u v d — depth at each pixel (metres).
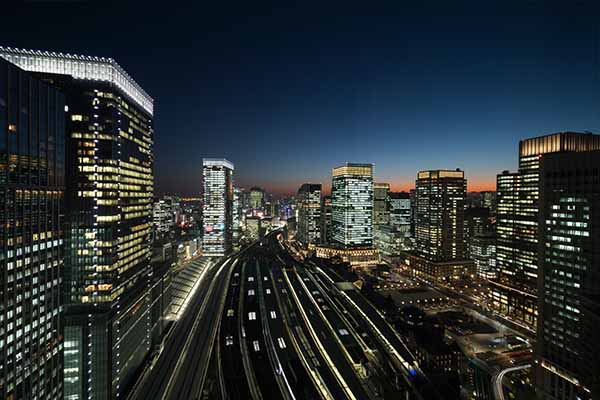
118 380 132.12
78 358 120.06
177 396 132.25
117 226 135.12
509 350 176.50
